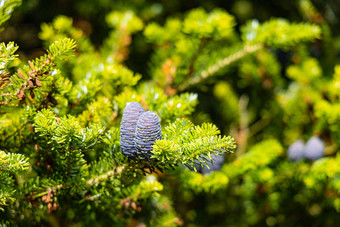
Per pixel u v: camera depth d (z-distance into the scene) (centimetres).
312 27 106
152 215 97
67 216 92
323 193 119
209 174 100
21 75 78
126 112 76
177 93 110
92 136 78
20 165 74
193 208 126
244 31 110
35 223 86
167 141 73
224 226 129
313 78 137
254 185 118
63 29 106
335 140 122
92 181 82
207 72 110
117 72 93
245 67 137
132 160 78
